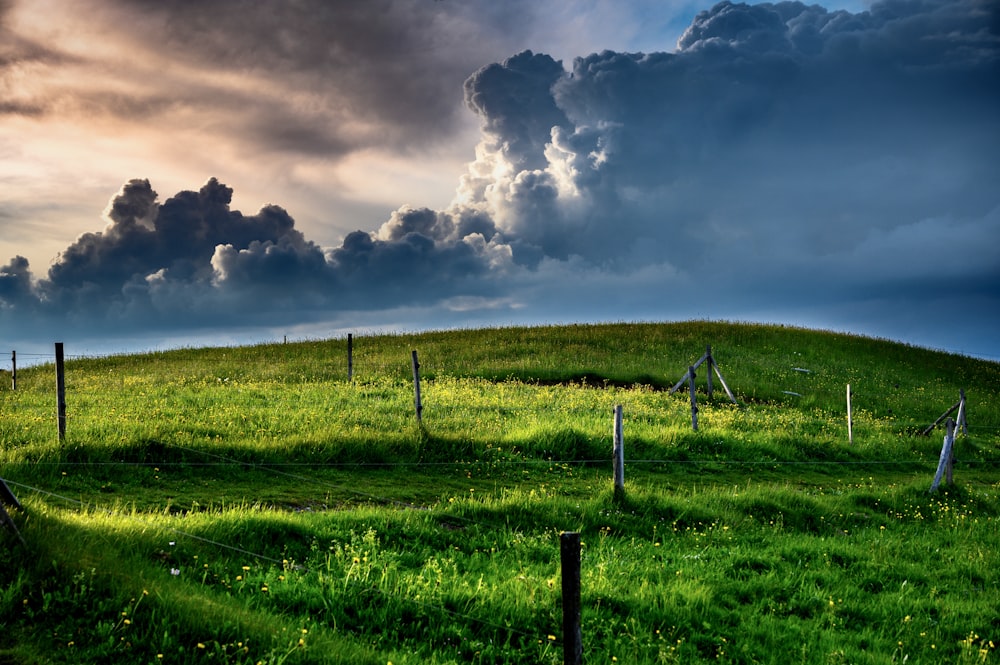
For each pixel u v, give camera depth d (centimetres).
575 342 4562
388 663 758
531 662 854
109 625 738
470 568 1103
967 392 4225
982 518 1747
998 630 1055
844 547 1388
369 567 1002
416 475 1719
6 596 746
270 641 768
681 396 3369
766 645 959
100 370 3512
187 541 1011
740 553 1296
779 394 3638
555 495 1589
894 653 959
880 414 3506
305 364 3697
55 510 1034
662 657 889
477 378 3547
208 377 3222
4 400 2352
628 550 1273
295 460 1695
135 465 1526
